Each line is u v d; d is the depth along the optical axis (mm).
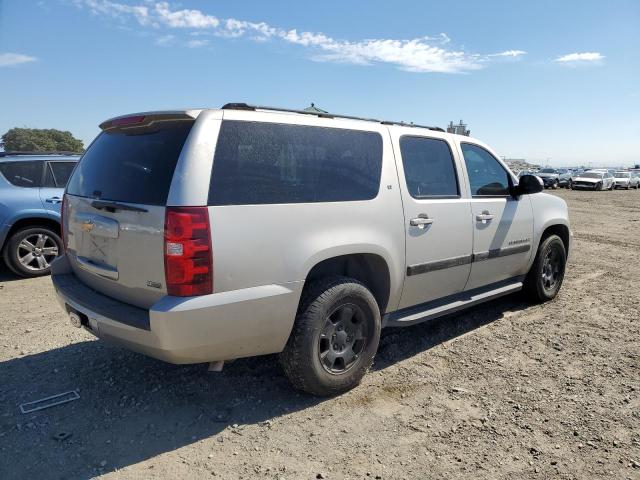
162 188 2811
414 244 3918
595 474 2678
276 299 3027
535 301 5746
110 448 2854
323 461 2766
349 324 3518
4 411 3232
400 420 3203
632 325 5047
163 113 2965
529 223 5230
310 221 3213
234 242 2857
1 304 5562
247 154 3012
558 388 3662
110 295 3242
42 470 2648
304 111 3496
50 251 7008
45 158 7035
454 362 4117
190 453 2820
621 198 28531
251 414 3246
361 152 3650
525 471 2699
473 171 4668
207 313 2777
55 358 4059
